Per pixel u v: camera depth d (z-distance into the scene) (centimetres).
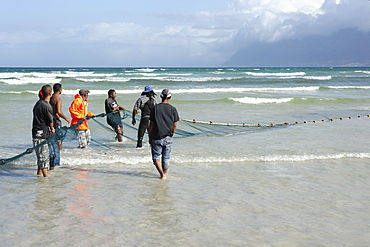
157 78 4566
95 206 548
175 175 718
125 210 534
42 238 439
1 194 595
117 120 1033
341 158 862
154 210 535
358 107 1903
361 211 542
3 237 440
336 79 4712
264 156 854
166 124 689
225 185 657
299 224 491
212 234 456
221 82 4003
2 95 2202
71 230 463
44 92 695
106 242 431
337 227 483
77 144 996
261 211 536
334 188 646
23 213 516
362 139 1084
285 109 1777
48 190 619
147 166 787
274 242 436
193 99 2205
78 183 661
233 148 954
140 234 454
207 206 554
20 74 5141
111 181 676
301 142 1035
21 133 1095
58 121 841
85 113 958
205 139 1073
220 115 1525
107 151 914
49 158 723
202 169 762
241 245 427
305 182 679
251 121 1391
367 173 742
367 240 446
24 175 710
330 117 1528
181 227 476
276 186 655
